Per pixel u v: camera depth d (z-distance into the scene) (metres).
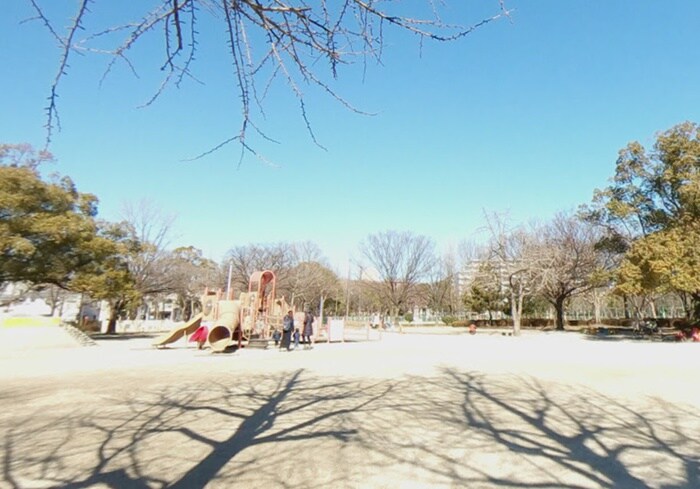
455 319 47.19
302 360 13.59
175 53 1.80
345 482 3.90
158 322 44.22
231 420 6.06
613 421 6.16
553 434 5.49
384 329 40.03
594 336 28.25
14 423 5.88
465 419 6.20
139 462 4.40
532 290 30.59
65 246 21.34
